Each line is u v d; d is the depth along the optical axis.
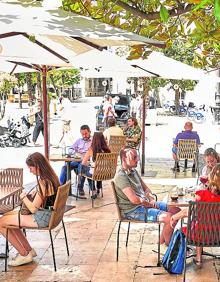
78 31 3.31
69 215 8.45
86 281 5.60
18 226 5.89
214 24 3.08
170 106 34.72
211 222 5.31
